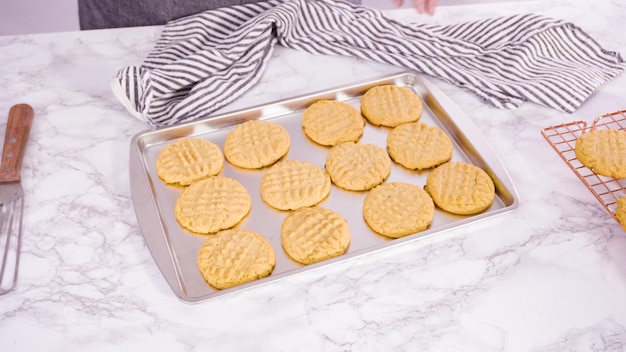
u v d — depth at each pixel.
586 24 1.10
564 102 0.97
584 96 0.97
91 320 0.77
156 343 0.75
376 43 1.05
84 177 0.90
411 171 0.90
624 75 1.02
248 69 1.01
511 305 0.77
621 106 0.97
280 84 1.02
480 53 1.03
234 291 0.76
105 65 1.03
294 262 0.81
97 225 0.85
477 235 0.84
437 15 1.12
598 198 0.84
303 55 1.07
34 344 0.75
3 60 1.04
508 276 0.80
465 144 0.93
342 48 1.05
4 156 0.89
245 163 0.90
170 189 0.89
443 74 1.01
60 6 1.67
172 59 1.02
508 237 0.83
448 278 0.80
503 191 0.86
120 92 0.93
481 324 0.76
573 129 0.95
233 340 0.75
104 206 0.87
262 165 0.91
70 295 0.79
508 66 1.02
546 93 0.97
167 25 1.07
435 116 0.98
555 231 0.84
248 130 0.94
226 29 1.08
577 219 0.85
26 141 0.92
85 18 1.16
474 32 1.06
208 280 0.78
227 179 0.88
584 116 0.96
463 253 0.82
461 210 0.84
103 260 0.82
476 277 0.80
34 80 1.01
